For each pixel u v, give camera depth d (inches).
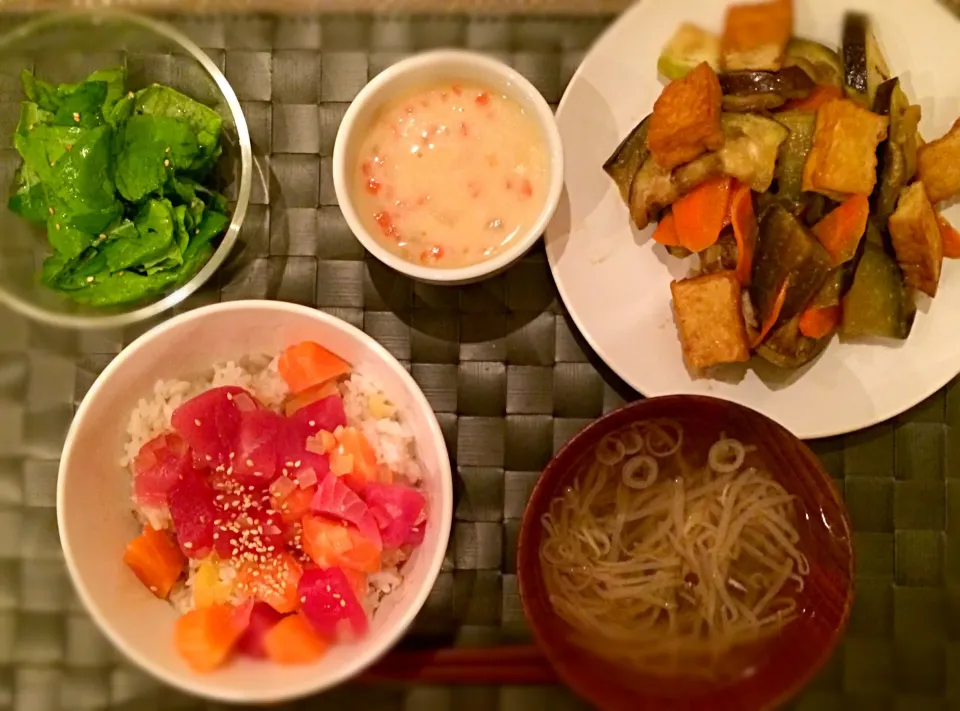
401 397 13.0
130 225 13.7
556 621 12.6
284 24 14.4
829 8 13.4
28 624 14.3
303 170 14.4
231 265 14.4
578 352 14.3
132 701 14.2
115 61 14.5
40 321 14.5
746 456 13.5
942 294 13.6
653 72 13.6
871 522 14.1
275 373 13.7
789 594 13.4
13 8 14.5
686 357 13.4
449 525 12.1
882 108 13.0
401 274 14.1
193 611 12.7
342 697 14.1
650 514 13.8
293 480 12.9
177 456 13.2
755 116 13.0
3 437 14.5
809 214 13.2
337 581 12.4
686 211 13.0
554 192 12.4
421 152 13.1
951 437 14.2
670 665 13.3
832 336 13.7
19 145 13.9
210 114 13.9
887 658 14.1
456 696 14.1
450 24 14.4
